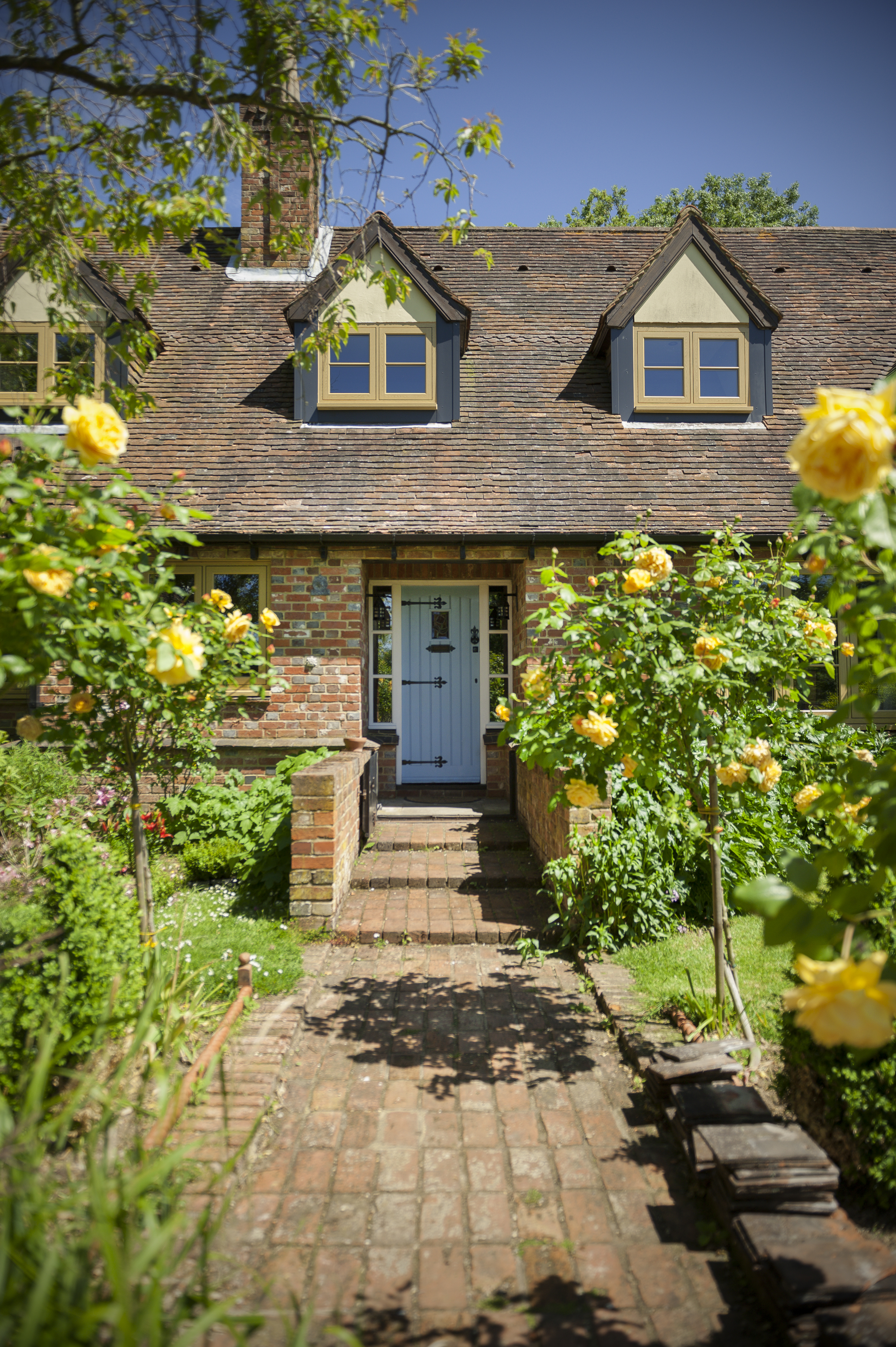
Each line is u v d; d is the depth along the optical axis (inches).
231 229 435.8
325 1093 136.8
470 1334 85.3
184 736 173.8
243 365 379.9
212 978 172.1
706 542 317.1
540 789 272.8
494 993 181.6
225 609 166.6
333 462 341.4
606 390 378.6
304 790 215.0
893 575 89.3
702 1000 158.4
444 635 400.2
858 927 89.9
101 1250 78.0
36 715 146.3
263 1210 105.7
